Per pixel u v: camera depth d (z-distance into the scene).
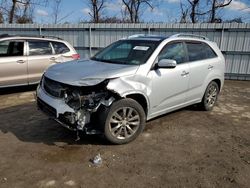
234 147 4.19
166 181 3.18
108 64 4.39
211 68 5.73
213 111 6.11
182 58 5.05
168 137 4.46
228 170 3.47
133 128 4.20
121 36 11.73
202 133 4.71
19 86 7.83
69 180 3.13
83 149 3.90
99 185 3.05
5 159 3.56
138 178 3.21
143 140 4.30
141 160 3.64
